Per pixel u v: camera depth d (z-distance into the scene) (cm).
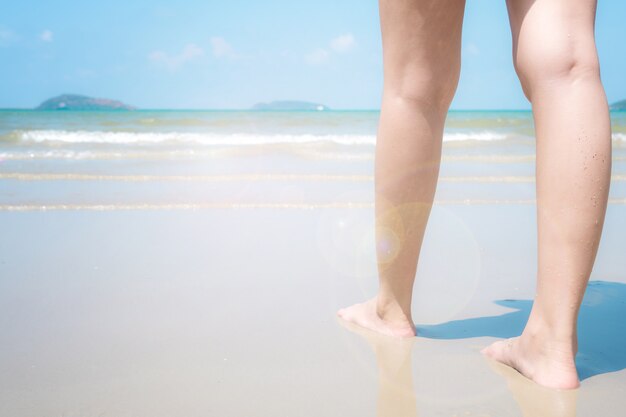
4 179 475
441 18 134
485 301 191
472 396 118
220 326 162
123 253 253
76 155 709
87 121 1384
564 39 113
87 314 171
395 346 148
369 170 582
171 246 268
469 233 308
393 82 140
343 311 172
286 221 333
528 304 187
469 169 603
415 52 137
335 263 242
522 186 479
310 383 125
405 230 147
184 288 201
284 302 186
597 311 174
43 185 450
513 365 132
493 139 1077
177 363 136
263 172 558
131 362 135
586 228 112
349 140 1032
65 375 128
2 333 154
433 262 246
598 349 142
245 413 112
